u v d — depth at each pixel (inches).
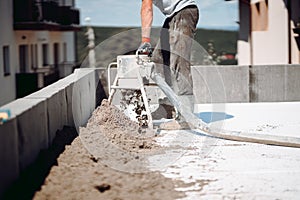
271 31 697.6
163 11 317.4
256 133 294.8
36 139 212.8
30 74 783.7
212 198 179.0
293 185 195.6
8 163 173.5
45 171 197.0
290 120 357.4
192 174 211.6
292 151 257.1
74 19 1176.2
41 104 221.8
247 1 848.9
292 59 646.5
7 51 759.7
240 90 466.9
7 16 756.0
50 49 1061.1
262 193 185.2
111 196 175.9
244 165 227.9
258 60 759.7
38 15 856.3
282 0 657.0
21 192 172.7
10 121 176.7
